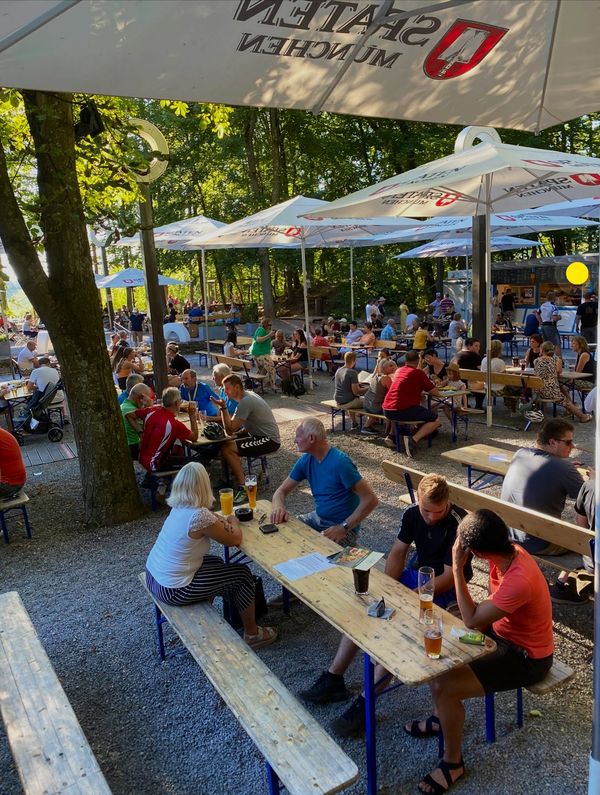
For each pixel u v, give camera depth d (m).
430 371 10.80
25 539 6.13
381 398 8.73
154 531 6.14
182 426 6.49
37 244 6.09
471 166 6.05
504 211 8.90
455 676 2.79
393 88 2.46
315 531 4.07
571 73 2.57
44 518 6.66
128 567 5.41
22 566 5.54
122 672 3.93
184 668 3.95
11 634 3.58
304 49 2.12
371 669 2.79
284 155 27.75
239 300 36.06
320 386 13.66
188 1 1.75
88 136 6.25
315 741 2.56
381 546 5.43
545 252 31.16
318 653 4.01
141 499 6.61
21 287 5.88
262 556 3.68
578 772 2.86
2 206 5.54
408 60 2.29
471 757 3.00
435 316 22.64
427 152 25.20
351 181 28.61
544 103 2.79
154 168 8.49
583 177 6.82
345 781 2.34
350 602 3.10
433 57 2.31
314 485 4.47
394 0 1.95
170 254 28.52
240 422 6.91
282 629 4.31
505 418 9.90
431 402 9.18
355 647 3.41
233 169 28.25
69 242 5.85
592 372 10.23
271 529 4.06
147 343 21.19
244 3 1.81
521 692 3.19
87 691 3.76
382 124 26.08
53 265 5.89
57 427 10.08
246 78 2.21
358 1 1.91
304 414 10.88
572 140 25.02
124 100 7.55
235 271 34.12
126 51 1.90
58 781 2.46
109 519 6.34
